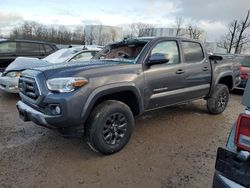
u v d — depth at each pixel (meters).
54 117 3.14
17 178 3.00
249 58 9.48
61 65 3.67
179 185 2.94
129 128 3.74
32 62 7.09
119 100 3.88
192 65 4.79
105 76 3.44
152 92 4.07
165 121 5.21
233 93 9.47
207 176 3.14
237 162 1.80
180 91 4.59
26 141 4.06
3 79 6.89
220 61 5.59
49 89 3.22
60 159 3.48
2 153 3.62
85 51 7.53
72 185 2.90
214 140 4.27
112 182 2.97
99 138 3.39
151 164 3.40
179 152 3.78
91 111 3.41
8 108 5.98
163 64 4.23
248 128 1.77
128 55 4.20
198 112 5.94
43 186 2.87
